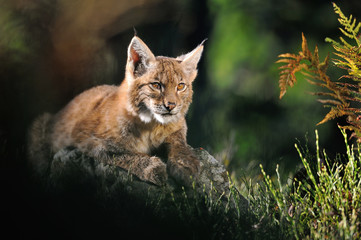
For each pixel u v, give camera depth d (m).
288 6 19.06
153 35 16.95
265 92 18.38
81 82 14.60
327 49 18.05
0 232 6.88
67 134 9.93
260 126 17.34
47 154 10.37
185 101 9.41
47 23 14.59
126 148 9.05
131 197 7.60
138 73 9.08
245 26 18.80
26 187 8.01
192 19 19.83
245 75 18.77
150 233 7.00
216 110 18.20
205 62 20.28
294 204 7.45
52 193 7.80
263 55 18.52
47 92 14.23
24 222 7.11
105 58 14.98
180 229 7.03
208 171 8.53
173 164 8.38
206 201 7.46
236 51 18.66
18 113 13.33
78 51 14.64
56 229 6.99
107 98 9.75
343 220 6.31
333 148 17.41
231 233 7.05
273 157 13.23
